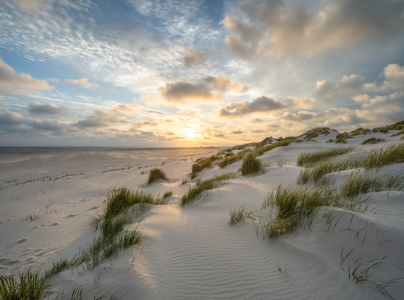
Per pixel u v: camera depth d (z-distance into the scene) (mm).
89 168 23250
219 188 7078
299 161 9500
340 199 3809
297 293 2100
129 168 21531
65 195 10320
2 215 7289
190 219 4648
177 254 2945
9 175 18203
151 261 2705
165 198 8094
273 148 18234
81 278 2475
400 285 1843
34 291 2123
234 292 2156
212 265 2658
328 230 2777
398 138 15344
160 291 2049
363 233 2439
